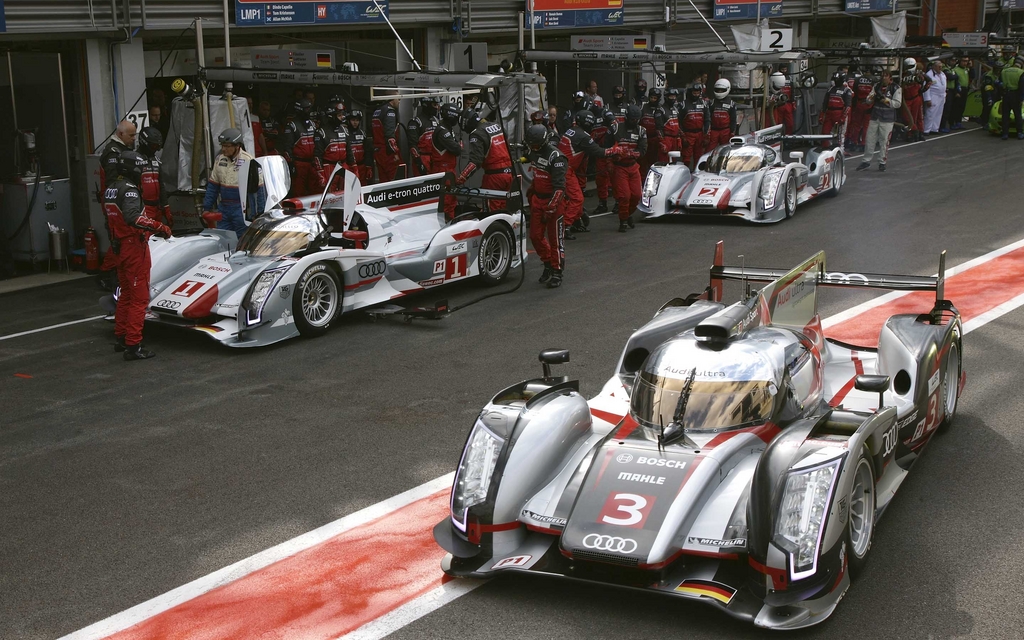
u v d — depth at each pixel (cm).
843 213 1558
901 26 2728
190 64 1611
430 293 1134
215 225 1157
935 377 618
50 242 1287
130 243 882
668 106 1952
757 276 700
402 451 672
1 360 916
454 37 1817
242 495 611
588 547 439
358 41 1758
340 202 1037
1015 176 1861
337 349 924
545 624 453
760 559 428
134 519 582
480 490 487
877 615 446
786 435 464
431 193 1156
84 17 1278
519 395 546
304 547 541
